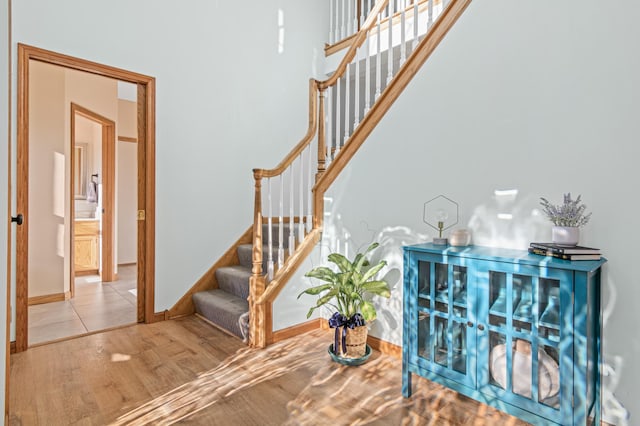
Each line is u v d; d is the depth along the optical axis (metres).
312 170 4.30
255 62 3.82
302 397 1.95
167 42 3.17
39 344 2.61
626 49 1.61
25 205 2.49
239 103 3.68
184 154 3.28
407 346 2.01
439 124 2.27
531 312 1.55
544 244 1.72
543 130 1.85
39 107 3.61
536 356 1.53
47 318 3.19
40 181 3.64
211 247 3.47
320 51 4.44
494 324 1.67
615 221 1.64
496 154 2.02
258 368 2.28
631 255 1.60
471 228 2.12
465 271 1.81
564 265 1.44
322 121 3.08
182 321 3.14
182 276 3.27
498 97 2.01
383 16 3.92
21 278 2.48
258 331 2.62
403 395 1.98
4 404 1.24
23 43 2.46
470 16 2.14
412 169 2.41
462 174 2.16
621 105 1.62
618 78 1.63
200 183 3.39
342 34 4.30
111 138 4.70
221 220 3.55
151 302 3.08
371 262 2.64
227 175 3.59
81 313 3.35
